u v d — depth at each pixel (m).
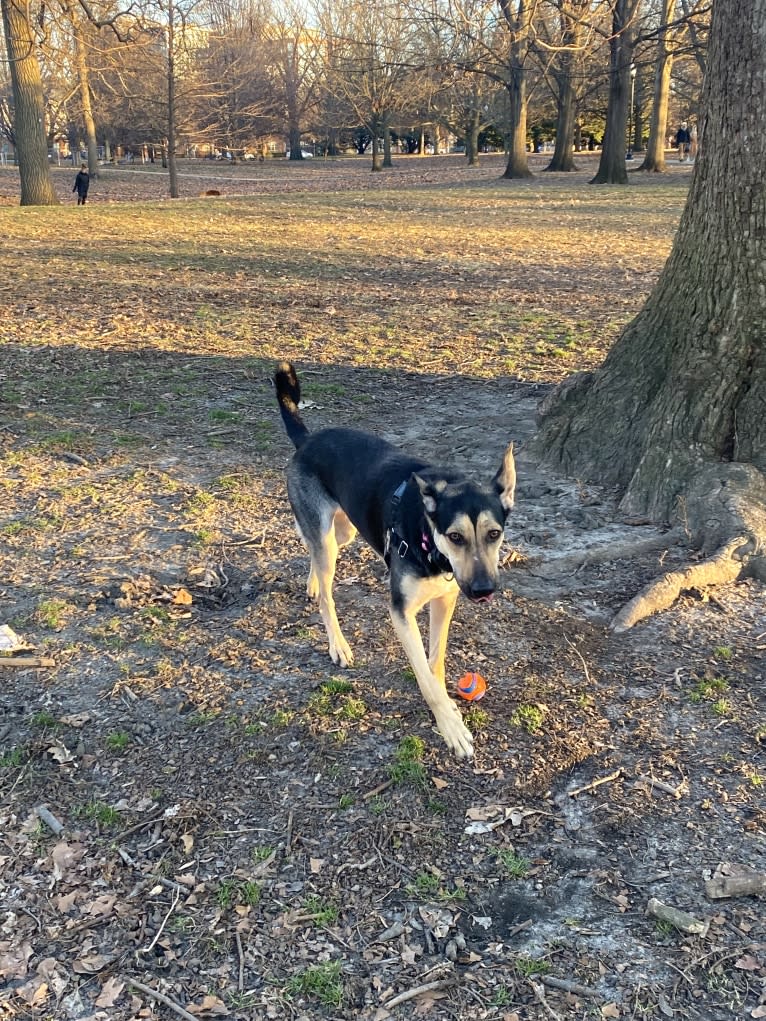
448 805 1.69
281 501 3.04
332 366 4.59
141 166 30.25
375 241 8.97
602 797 1.71
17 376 4.39
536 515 2.85
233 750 1.83
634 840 1.61
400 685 2.06
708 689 2.00
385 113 24.19
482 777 1.76
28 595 2.42
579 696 1.99
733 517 2.52
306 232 9.66
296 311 5.80
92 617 2.32
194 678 2.07
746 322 2.70
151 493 3.09
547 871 1.55
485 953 1.41
